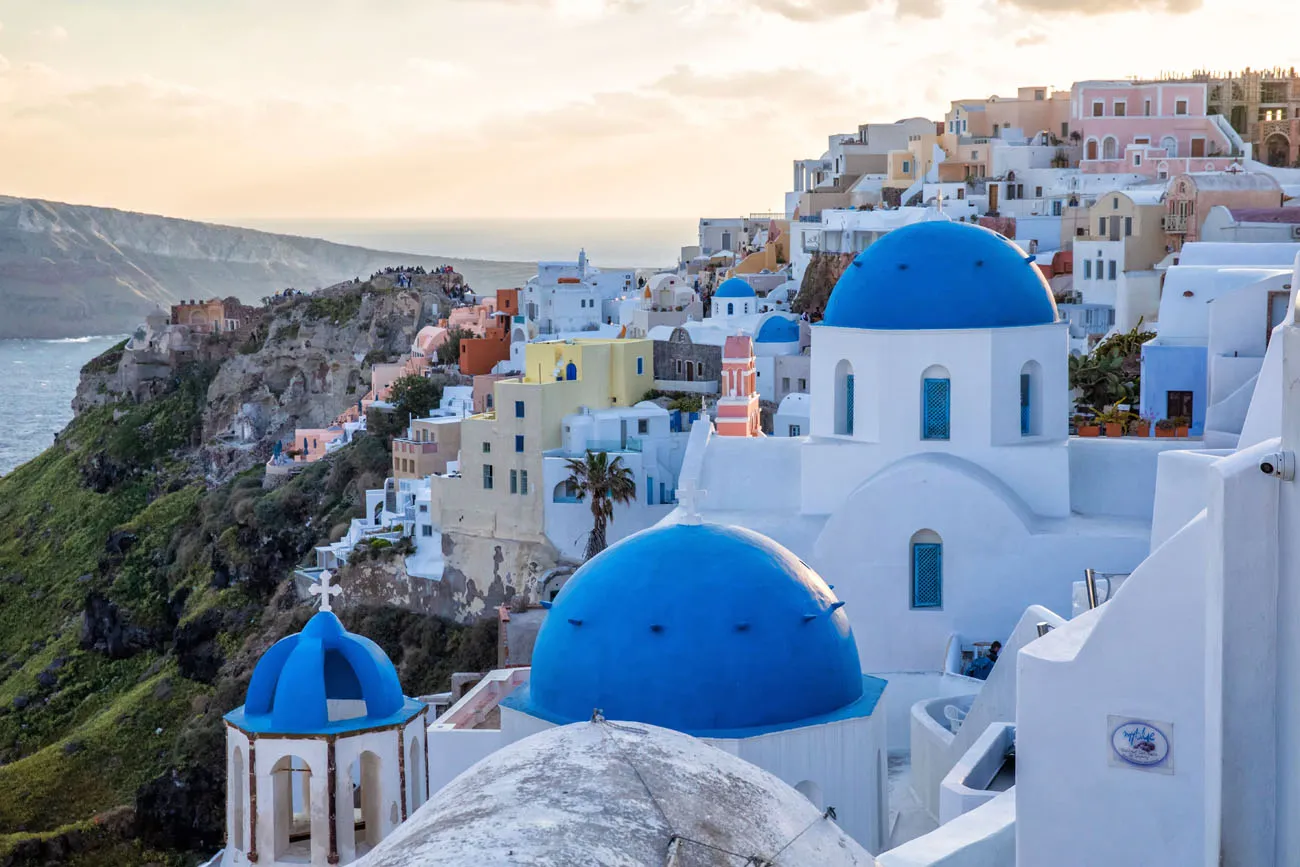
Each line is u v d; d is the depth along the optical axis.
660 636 21.38
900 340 33.81
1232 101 112.31
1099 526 33.16
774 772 20.91
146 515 127.25
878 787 22.41
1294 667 14.27
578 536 76.12
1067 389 34.88
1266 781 14.85
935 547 32.81
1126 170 102.00
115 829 76.75
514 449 77.12
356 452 106.00
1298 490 14.22
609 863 9.38
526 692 22.77
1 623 130.12
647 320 108.00
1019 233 96.25
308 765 23.72
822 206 123.00
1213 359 34.22
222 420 142.88
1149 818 16.47
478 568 79.00
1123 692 16.50
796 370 88.81
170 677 98.19
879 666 32.97
